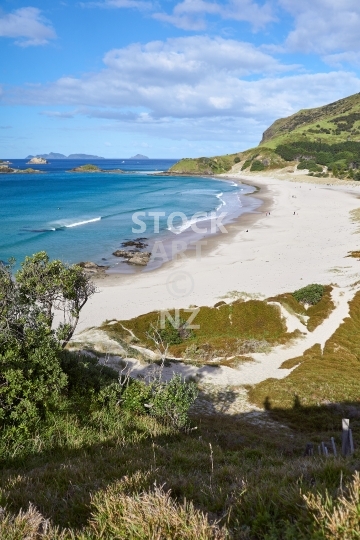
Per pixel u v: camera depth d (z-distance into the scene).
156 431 12.91
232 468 8.20
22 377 11.12
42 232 75.31
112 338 33.78
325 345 34.31
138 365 28.80
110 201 119.31
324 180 192.62
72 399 13.16
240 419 22.25
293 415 23.03
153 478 6.95
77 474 7.57
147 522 4.72
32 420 10.40
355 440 18.30
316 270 52.59
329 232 77.19
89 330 35.53
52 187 159.38
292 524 4.54
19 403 10.70
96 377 15.70
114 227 81.88
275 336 36.81
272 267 54.78
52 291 20.17
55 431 10.57
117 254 61.72
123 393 15.22
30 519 5.05
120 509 5.13
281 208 110.56
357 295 42.69
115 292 46.06
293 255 60.88
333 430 21.06
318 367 29.92
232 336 37.12
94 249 64.81
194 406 23.50
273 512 5.02
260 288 45.78
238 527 4.77
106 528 4.92
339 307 40.78
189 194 142.62
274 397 25.00
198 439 13.98
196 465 9.35
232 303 41.03
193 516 4.70
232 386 27.34
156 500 5.10
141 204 114.19
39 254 20.61
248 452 12.25
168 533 4.57
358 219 89.00
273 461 10.65
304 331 37.22
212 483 6.91
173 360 31.34
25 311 17.39
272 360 32.22
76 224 83.88
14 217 89.94
